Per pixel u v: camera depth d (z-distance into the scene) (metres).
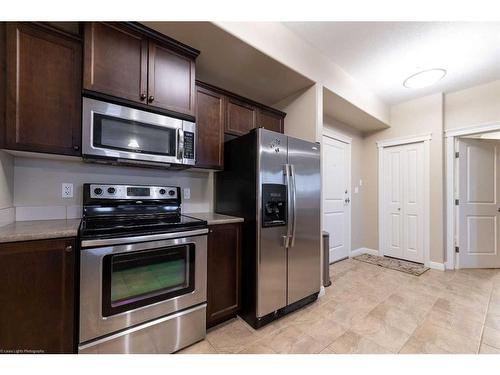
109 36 1.51
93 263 1.26
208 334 1.77
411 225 3.69
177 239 1.56
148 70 1.66
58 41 1.39
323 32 2.19
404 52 2.46
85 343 1.24
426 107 3.54
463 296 2.43
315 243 2.32
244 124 2.40
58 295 1.20
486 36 2.17
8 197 1.46
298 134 2.64
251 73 2.28
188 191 2.35
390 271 3.23
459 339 1.70
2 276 1.08
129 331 1.37
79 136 1.44
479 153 3.45
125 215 1.83
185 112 1.84
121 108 1.55
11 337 1.11
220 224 1.86
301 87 2.57
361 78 3.02
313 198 2.30
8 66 1.25
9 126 1.25
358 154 4.22
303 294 2.20
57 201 1.69
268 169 1.94
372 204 4.18
